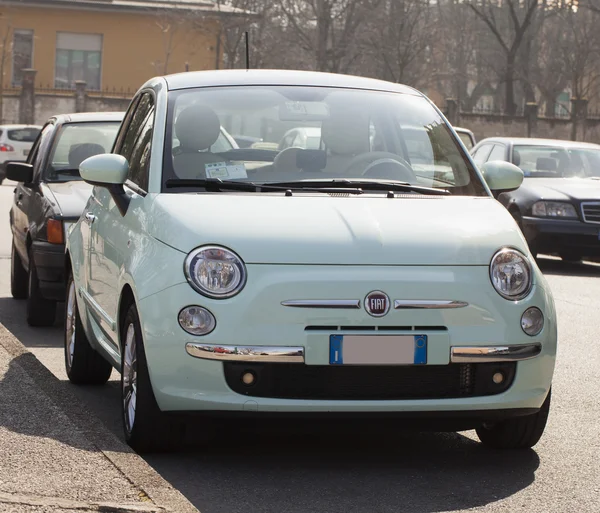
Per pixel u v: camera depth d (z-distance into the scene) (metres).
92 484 6.25
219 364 6.89
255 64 73.50
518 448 7.95
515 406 7.21
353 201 7.79
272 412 6.93
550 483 7.12
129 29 75.69
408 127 8.95
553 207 22.09
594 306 16.83
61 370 10.84
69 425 7.55
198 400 6.94
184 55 75.75
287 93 8.98
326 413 6.94
